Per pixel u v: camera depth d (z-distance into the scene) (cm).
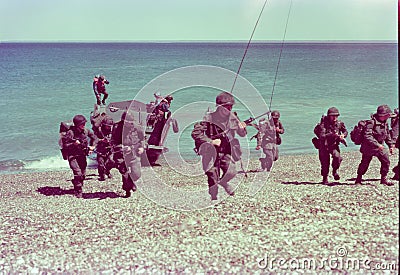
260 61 15488
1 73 10888
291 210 1119
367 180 1570
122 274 779
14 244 962
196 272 765
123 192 1525
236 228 995
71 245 944
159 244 914
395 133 1434
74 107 5828
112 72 11094
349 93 6888
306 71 10925
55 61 15600
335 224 991
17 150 3178
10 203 1437
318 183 1551
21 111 5484
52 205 1348
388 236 898
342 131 1498
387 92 6950
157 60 16188
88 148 1521
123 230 1026
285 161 2270
